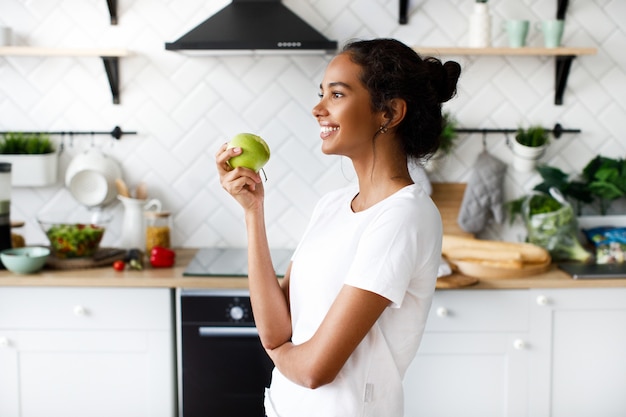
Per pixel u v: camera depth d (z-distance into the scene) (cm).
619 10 327
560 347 282
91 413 282
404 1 319
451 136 319
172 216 332
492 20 326
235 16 299
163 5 324
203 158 332
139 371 280
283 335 152
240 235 336
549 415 284
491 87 329
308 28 293
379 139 141
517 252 287
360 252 134
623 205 336
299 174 331
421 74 139
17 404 281
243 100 328
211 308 275
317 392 139
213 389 279
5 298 277
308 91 327
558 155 334
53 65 326
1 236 295
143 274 284
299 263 148
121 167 332
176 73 327
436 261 138
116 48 323
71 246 292
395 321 138
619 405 285
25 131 329
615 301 280
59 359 280
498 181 325
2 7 323
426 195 139
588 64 329
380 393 139
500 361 281
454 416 282
